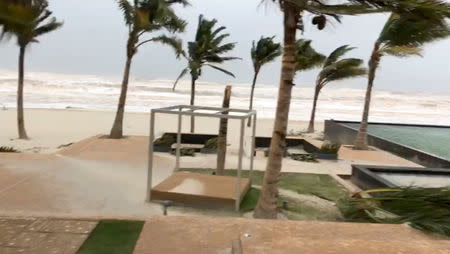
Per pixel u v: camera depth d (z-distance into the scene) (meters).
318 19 10.23
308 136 32.84
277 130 10.53
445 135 31.89
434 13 8.94
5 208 10.93
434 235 5.48
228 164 19.11
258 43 32.22
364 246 4.88
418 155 21.36
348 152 24.19
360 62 31.45
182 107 15.41
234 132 31.14
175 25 23.69
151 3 23.05
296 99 98.56
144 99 68.62
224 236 5.10
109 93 76.06
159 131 30.02
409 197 8.23
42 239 5.71
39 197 12.13
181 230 5.25
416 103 106.06
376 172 16.66
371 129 34.09
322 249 4.75
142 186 14.18
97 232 6.23
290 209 12.45
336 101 98.69
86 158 18.16
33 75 125.81
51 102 53.22
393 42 22.11
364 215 9.41
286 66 10.21
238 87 124.00
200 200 12.24
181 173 14.88
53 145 22.48
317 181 16.45
